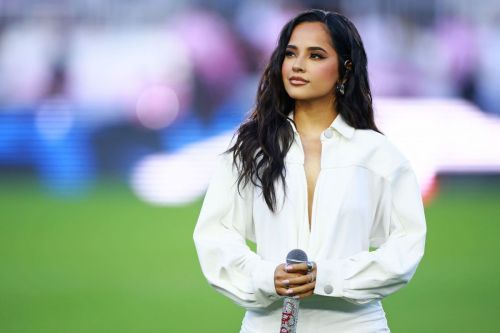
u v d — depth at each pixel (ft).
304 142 39.81
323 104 39.99
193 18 193.16
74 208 157.69
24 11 192.65
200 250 39.63
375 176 39.52
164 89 192.75
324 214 38.73
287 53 39.63
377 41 190.29
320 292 37.19
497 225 138.82
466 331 77.82
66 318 84.07
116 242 125.80
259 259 38.58
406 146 188.85
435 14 191.11
